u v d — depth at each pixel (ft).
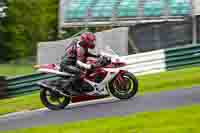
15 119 86.53
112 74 85.97
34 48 429.79
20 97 120.98
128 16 194.08
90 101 93.20
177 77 110.42
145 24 159.84
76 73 86.53
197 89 91.66
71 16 204.33
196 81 102.12
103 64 86.38
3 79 126.31
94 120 71.77
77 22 204.03
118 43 155.94
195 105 74.08
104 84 86.79
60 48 162.91
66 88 86.94
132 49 158.40
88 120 73.15
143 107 79.20
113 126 65.16
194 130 58.34
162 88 100.07
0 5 426.51
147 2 193.67
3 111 98.48
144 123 64.64
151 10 189.88
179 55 131.64
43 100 88.58
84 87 86.74
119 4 199.21
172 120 64.59
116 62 86.43
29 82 129.90
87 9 203.92
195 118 64.28
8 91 128.98
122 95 87.10
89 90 86.94
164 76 115.34
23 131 71.15
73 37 164.04
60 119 79.00
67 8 206.59
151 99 85.81
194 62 131.03
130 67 134.62
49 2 438.81
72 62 87.20
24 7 428.56
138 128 62.44
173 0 187.52
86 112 81.82
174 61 131.75
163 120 65.21
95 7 202.49
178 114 68.13
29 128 72.59
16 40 424.46
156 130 59.88
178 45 158.30
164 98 85.40
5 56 421.59
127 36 155.53
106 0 203.41
